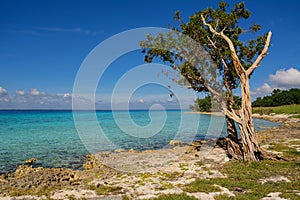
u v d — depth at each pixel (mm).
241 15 22438
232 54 18656
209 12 22578
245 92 18922
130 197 12617
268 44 18109
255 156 18938
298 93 113875
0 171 20578
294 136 32594
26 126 62125
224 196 11797
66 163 23234
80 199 12641
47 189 14719
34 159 24438
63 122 76125
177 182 14711
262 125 55094
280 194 11688
